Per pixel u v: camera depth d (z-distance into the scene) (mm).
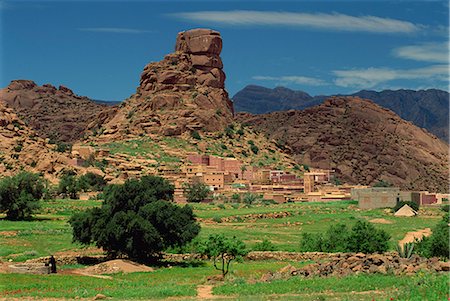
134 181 82688
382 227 132375
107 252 81438
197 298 49438
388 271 55344
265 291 50594
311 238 87875
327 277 55344
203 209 161000
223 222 140750
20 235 98375
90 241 82000
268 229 128375
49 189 172875
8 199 119562
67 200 157500
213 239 66062
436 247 71188
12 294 51562
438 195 195500
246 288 52375
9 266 64812
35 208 121688
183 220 80250
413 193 188250
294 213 161500
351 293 47906
